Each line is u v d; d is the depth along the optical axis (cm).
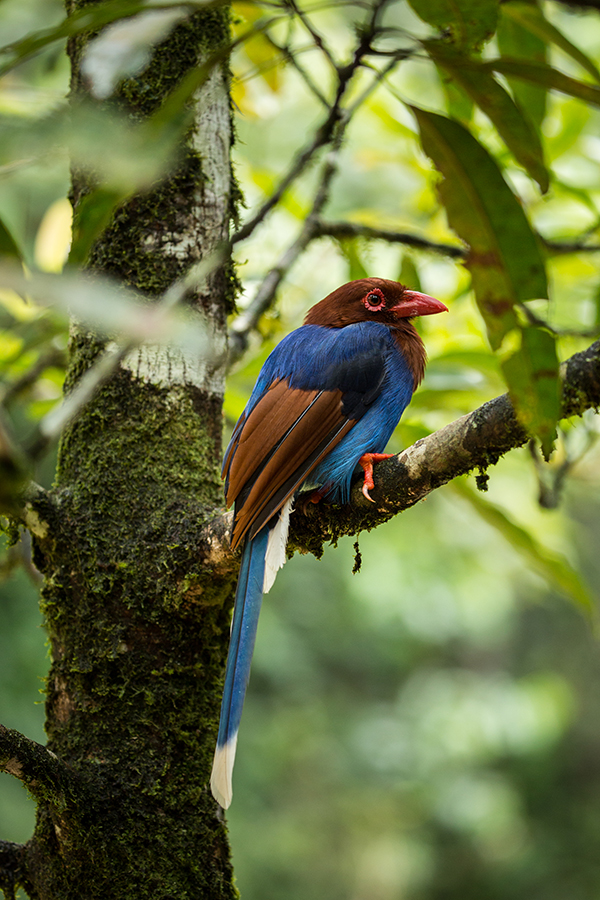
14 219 1777
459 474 618
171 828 623
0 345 1187
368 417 795
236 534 628
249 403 831
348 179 1792
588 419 1014
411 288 1038
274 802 2772
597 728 3484
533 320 976
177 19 421
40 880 623
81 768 627
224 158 736
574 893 2922
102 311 260
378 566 2719
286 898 2553
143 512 669
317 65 1404
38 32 426
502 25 763
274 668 2673
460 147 505
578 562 3309
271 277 929
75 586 664
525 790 3098
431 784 2892
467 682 3181
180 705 648
